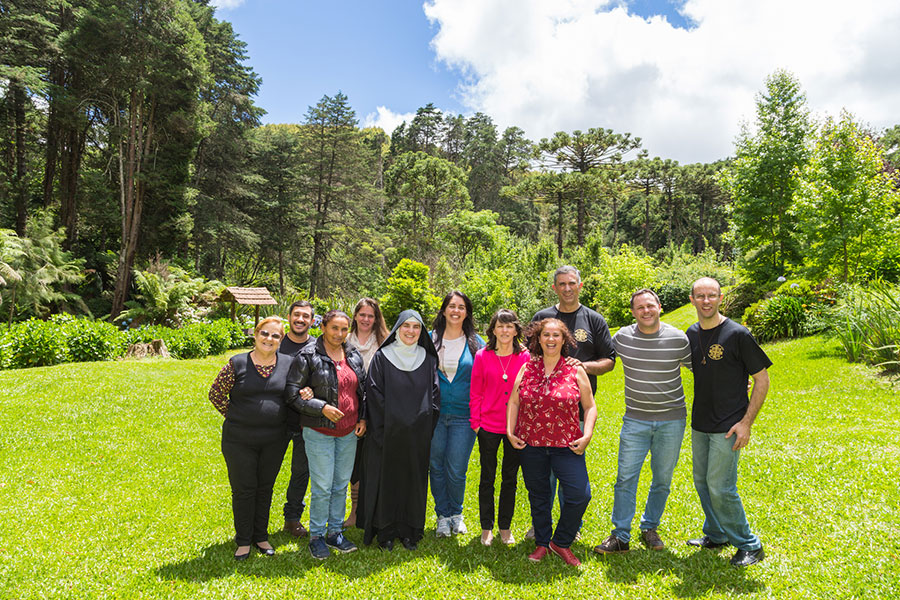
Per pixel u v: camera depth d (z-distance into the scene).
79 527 4.08
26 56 21.19
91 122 24.98
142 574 3.34
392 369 3.90
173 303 20.92
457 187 44.44
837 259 12.39
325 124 42.34
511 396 3.69
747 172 16.69
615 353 3.98
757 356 3.30
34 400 8.02
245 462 3.58
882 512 3.82
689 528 3.97
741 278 18.67
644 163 54.09
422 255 41.72
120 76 22.61
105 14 21.84
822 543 3.51
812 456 5.12
